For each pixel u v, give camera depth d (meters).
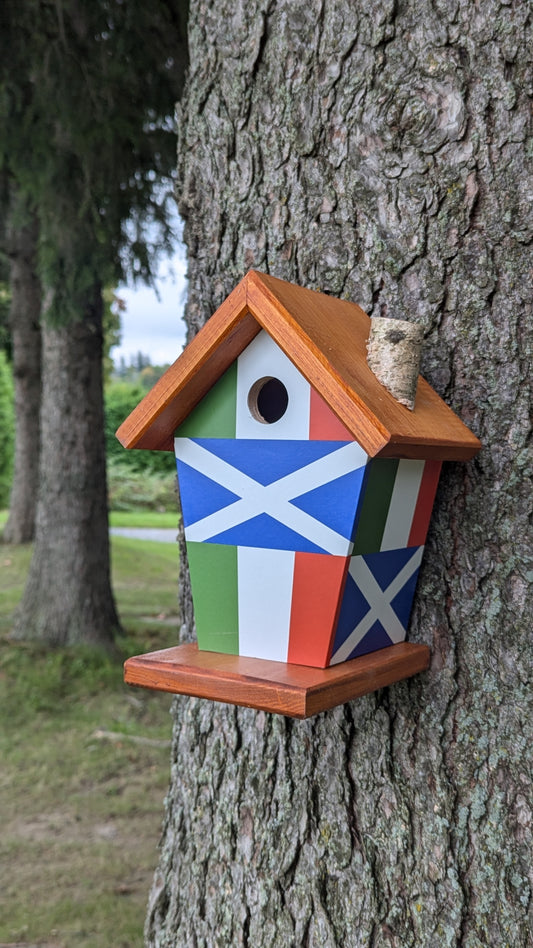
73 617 6.84
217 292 1.92
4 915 3.42
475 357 1.57
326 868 1.71
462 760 1.57
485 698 1.56
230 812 1.88
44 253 5.45
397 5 1.62
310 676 1.37
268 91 1.81
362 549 1.43
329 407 1.38
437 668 1.61
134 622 7.88
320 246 1.74
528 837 1.52
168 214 5.24
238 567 1.54
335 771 1.71
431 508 1.59
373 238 1.67
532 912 1.50
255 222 1.84
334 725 1.71
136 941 3.25
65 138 4.99
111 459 21.47
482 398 1.56
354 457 1.37
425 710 1.61
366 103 1.67
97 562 7.01
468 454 1.51
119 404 21.55
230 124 1.88
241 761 1.86
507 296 1.55
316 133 1.74
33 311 11.32
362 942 1.64
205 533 1.57
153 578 10.86
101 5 4.40
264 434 1.48
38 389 11.70
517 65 1.53
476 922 1.54
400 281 1.65
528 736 1.52
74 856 3.96
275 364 1.46
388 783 1.64
